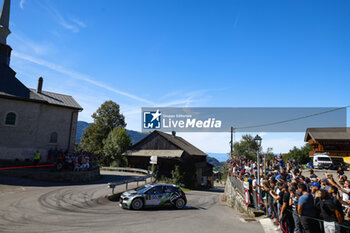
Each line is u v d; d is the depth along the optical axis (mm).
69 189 16453
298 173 12125
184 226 8953
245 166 20391
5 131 21688
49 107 25828
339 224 5555
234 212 13000
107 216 10398
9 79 23672
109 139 44406
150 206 12828
